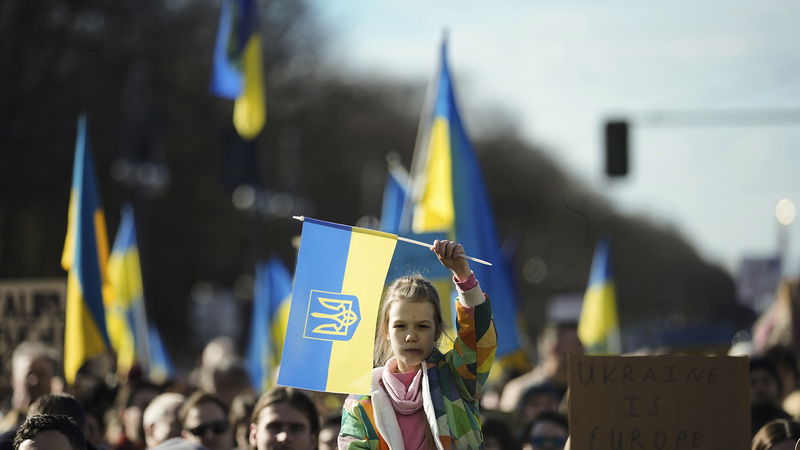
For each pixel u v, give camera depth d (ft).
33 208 426.10
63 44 416.05
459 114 102.78
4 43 402.93
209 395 75.56
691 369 55.47
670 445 54.90
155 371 163.22
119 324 134.41
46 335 91.15
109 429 97.96
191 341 491.31
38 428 56.65
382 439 47.85
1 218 423.23
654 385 55.26
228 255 500.33
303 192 535.19
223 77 154.30
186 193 479.82
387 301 48.65
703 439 55.06
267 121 520.83
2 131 394.11
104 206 424.87
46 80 414.41
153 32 442.09
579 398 54.90
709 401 55.36
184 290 493.77
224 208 490.90
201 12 466.29
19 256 441.27
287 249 511.40
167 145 458.50
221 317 352.69
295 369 51.49
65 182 422.00
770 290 247.50
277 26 536.83
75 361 90.63
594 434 54.75
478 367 48.06
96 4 420.36
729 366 55.62
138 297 135.64
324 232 53.01
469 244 99.55
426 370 47.50
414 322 47.11
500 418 89.30
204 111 460.55
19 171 412.98
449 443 46.44
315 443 69.77
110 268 136.46
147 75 413.80
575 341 108.47
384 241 52.54
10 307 91.76
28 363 79.71
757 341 123.75
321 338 51.78
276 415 67.36
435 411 46.73
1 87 402.93
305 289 52.47
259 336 131.23
